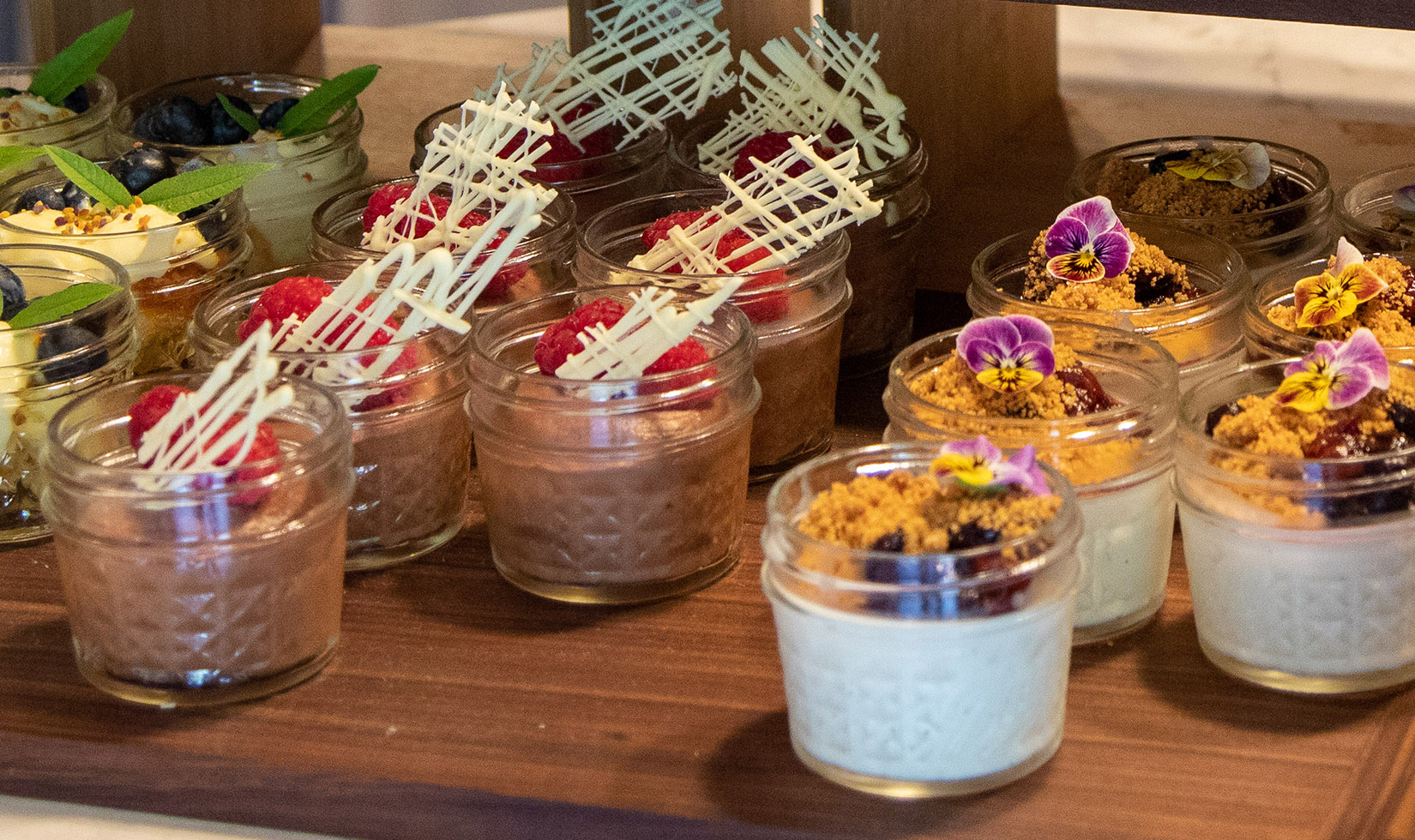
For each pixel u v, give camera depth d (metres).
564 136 1.38
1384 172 1.25
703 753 0.92
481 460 1.09
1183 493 0.95
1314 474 0.88
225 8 1.78
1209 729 0.92
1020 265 1.18
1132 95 1.78
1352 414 0.91
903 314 1.37
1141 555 0.99
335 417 0.98
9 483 1.14
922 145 1.35
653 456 1.03
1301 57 1.83
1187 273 1.16
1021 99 1.72
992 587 0.82
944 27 1.52
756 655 1.01
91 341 1.13
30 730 0.96
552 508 1.05
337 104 1.47
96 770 0.95
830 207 1.10
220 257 1.27
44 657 1.04
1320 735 0.91
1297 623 0.92
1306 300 1.04
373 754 0.93
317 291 1.09
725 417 1.05
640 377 1.03
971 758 0.86
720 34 1.31
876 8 1.38
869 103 1.44
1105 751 0.90
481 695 0.98
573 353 1.04
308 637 0.99
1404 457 0.88
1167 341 1.09
